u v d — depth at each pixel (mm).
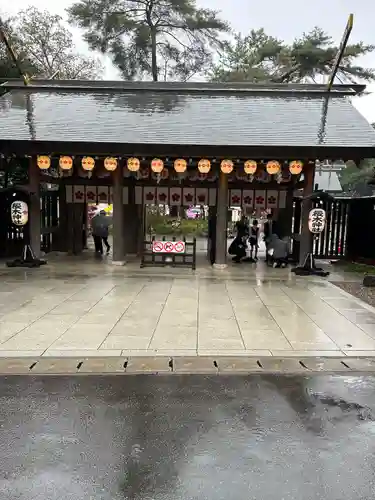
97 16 28828
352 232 15836
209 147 11633
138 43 29078
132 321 7227
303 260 12539
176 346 6027
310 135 12289
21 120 13000
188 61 31344
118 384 4777
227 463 3396
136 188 15016
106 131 12352
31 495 2998
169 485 3129
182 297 9133
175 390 4652
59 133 12062
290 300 9016
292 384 4871
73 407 4234
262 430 3883
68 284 10289
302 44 28312
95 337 6352
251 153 11719
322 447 3639
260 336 6543
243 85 16641
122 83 16625
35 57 26703
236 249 14742
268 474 3275
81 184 15133
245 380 4953
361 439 3770
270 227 16000
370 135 12305
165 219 26812
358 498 3041
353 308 8367
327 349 6023
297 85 16578
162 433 3799
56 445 3586
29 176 12695
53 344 6020
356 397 4574
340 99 15742
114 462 3377
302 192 13414
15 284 10203
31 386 4699
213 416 4113
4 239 14617
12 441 3637
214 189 14836
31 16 27406
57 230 15547
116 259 13117
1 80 17062
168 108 14539
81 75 29375
